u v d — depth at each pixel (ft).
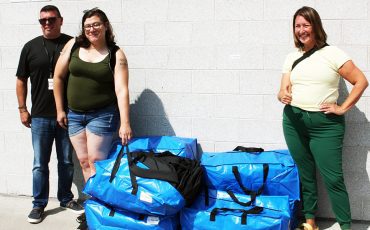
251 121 13.42
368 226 12.80
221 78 13.47
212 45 13.41
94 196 11.51
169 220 11.26
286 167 11.76
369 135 12.69
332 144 11.20
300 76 11.23
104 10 14.03
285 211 11.02
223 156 12.42
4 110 15.03
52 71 12.85
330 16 12.48
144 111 14.16
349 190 13.01
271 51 13.01
